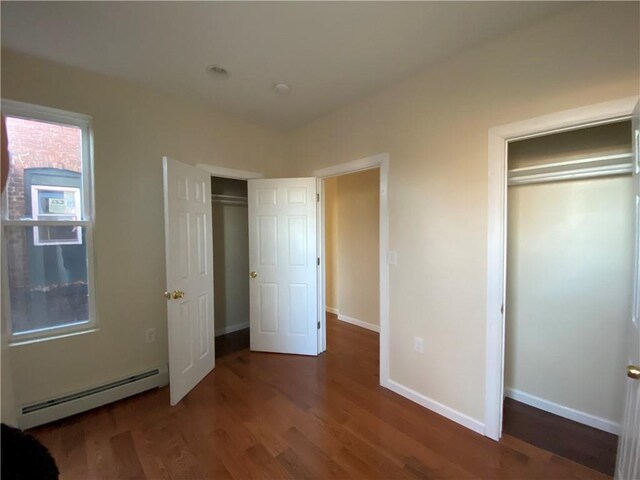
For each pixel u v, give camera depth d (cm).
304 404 231
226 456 178
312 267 320
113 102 236
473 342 201
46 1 154
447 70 209
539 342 225
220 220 390
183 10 163
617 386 195
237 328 408
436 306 220
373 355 325
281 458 177
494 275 190
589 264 204
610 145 192
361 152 270
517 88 179
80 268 230
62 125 222
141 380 248
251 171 328
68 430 201
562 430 201
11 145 204
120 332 242
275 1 157
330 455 179
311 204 319
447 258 213
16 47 194
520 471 167
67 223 223
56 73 213
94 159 229
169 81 240
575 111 159
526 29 174
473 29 178
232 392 249
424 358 228
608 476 163
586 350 206
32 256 212
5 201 203
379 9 163
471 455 179
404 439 193
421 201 227
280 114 303
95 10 162
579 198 206
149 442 190
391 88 245
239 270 410
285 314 328
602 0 151
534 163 220
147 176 255
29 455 79
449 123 209
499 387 192
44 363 209
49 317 219
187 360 247
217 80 238
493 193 189
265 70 223
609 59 150
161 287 263
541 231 222
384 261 253
